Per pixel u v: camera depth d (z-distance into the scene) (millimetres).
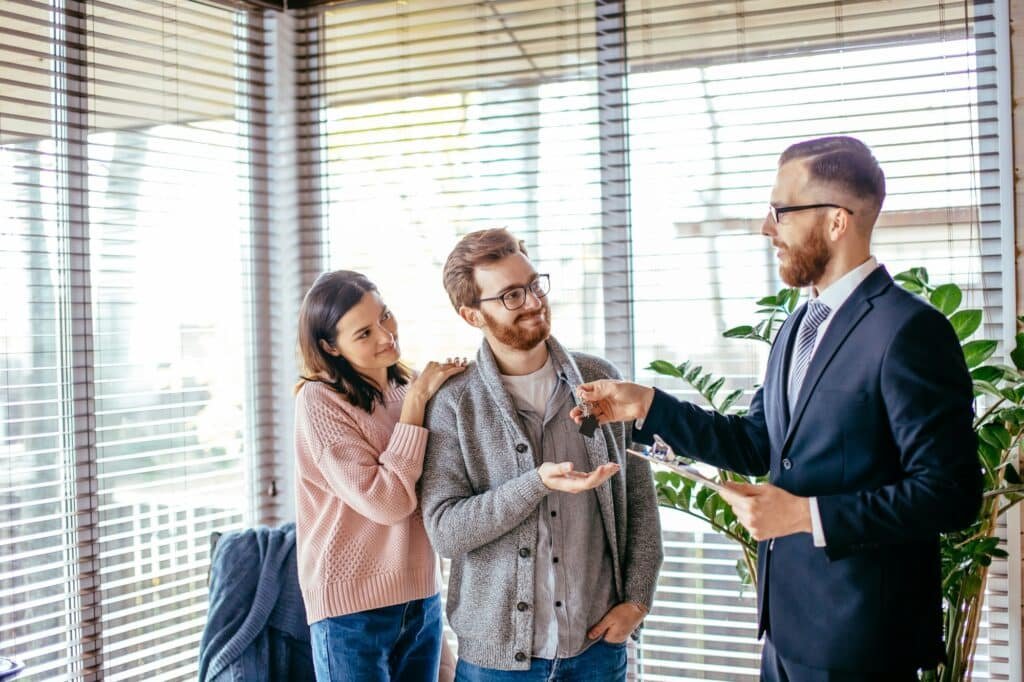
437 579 2072
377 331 1946
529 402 1805
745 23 2299
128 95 2367
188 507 2518
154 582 2426
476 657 1748
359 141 2676
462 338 2566
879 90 2193
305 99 2732
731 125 2316
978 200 2133
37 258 2178
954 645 1935
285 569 2199
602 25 2418
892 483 1470
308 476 1965
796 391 1596
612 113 2418
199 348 2553
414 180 2615
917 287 1947
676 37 2359
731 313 2328
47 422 2195
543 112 2482
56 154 2217
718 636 2340
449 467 1806
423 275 2611
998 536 2111
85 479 2264
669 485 2211
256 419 2711
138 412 2396
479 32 2537
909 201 2180
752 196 2303
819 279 1557
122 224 2355
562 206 2471
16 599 2129
